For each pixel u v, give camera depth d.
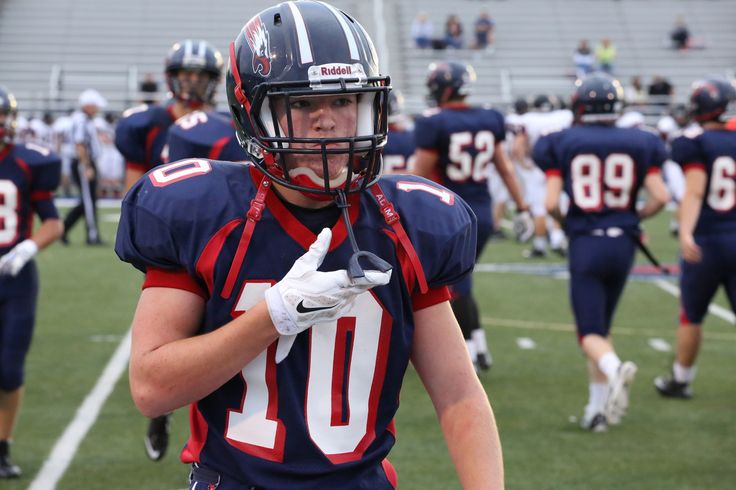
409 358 3.69
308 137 3.29
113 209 29.91
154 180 3.44
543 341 13.16
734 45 45.56
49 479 7.89
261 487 3.46
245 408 3.44
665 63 44.56
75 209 21.92
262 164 3.41
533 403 10.17
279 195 3.42
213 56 8.80
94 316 14.42
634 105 37.22
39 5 44.09
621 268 9.29
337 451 3.49
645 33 45.78
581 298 9.25
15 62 42.19
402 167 12.35
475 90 42.62
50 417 9.57
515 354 12.39
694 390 10.77
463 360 3.63
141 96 36.62
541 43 44.78
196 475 3.60
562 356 12.30
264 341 3.17
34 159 8.27
